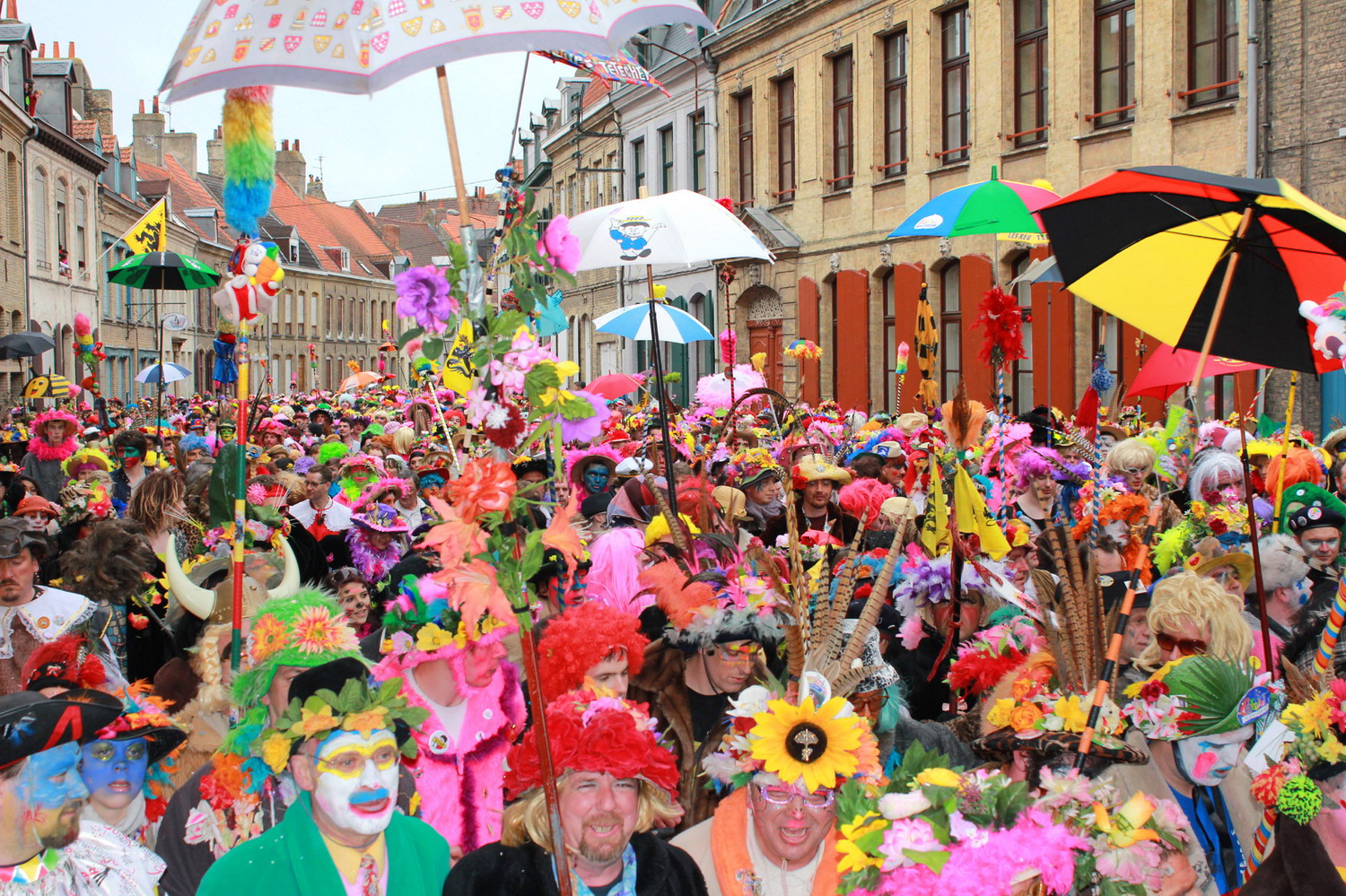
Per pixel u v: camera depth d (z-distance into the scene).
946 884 2.53
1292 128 13.84
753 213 24.58
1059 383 16.33
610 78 3.41
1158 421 12.34
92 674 3.50
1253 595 4.90
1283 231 3.50
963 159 19.12
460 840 3.96
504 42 2.62
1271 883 2.85
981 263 17.94
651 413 11.02
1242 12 14.35
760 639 3.86
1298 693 3.41
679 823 3.77
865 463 8.52
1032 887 2.62
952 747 3.85
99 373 40.25
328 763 2.88
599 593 5.11
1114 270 3.73
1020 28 17.81
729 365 8.12
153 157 61.03
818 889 3.01
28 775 2.73
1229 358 3.73
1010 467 6.77
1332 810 2.90
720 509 6.00
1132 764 3.27
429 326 2.69
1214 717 3.19
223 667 4.02
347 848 2.97
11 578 5.06
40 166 35.03
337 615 3.23
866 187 21.45
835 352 22.95
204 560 5.30
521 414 2.74
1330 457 7.93
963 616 4.89
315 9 2.66
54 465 11.82
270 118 3.19
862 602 5.13
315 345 71.19
